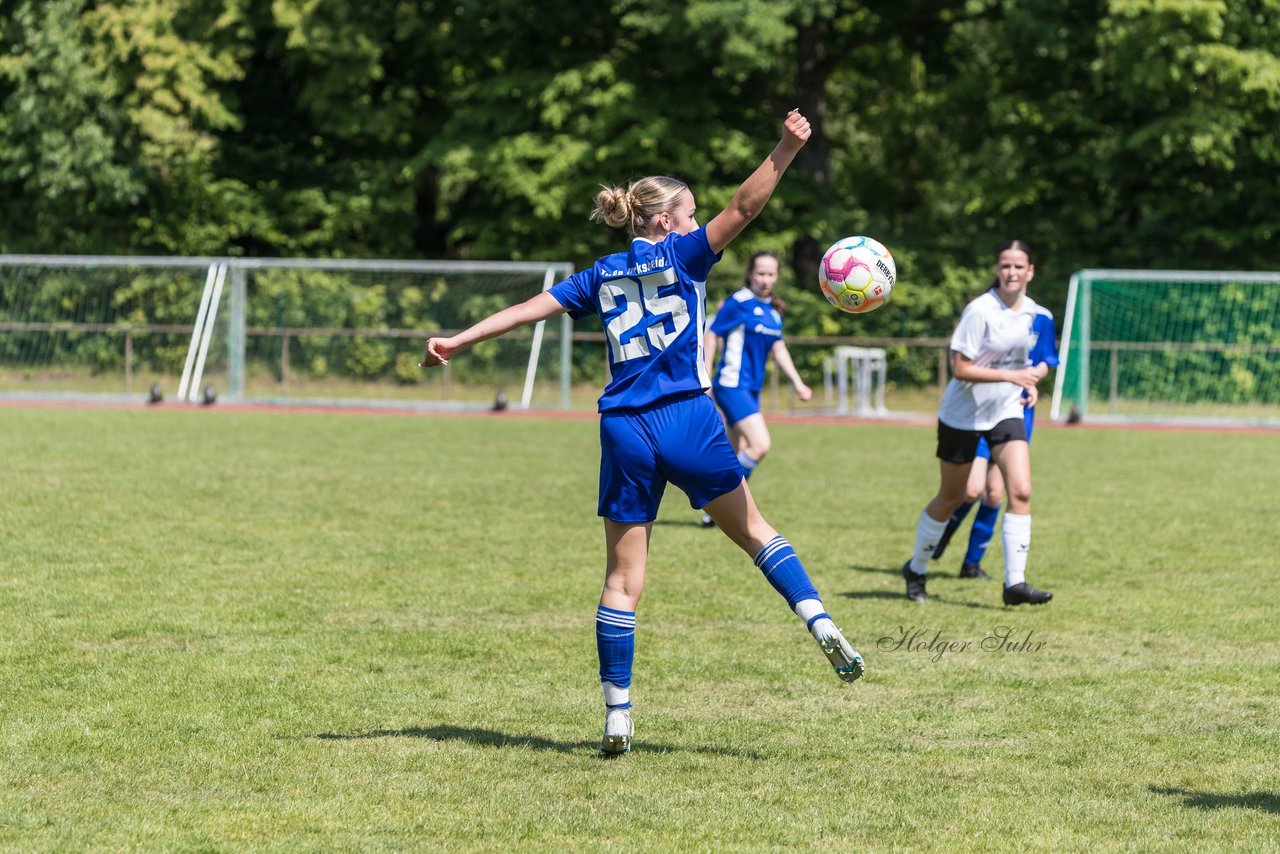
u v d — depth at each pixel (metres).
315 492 31.66
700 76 78.62
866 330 76.50
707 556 24.20
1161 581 22.05
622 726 12.66
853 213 81.06
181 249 81.25
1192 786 11.97
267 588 20.48
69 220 80.62
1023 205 82.44
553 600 19.92
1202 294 70.25
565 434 49.50
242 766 12.26
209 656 16.31
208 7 76.75
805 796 11.62
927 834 10.71
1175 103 73.31
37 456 38.03
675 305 12.47
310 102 80.00
